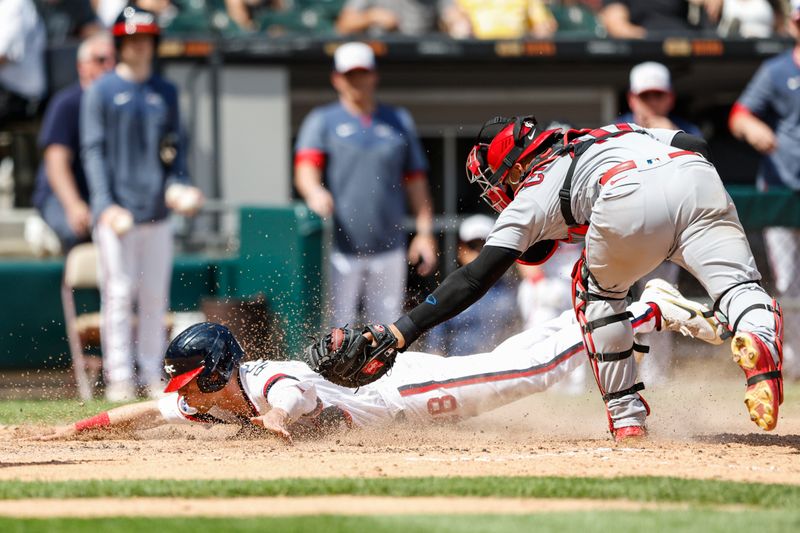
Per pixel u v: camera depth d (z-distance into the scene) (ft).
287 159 134.92
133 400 104.27
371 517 42.52
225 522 41.65
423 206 116.78
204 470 55.01
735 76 149.38
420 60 136.15
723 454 60.49
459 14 147.64
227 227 119.55
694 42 138.00
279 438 66.80
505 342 73.41
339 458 59.41
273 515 43.24
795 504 45.91
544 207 60.59
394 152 113.91
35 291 117.29
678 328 71.77
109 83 107.04
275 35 135.74
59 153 113.19
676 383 110.22
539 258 63.98
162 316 109.29
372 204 113.19
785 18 151.64
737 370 113.80
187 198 108.99
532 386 71.82
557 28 155.33
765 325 56.95
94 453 62.75
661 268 110.32
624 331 64.49
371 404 70.69
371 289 114.73
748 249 59.26
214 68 130.31
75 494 47.29
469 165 64.28
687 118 160.86
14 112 131.44
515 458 59.06
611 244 59.36
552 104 149.89
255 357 107.45
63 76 131.54
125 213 105.50
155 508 44.96
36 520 42.06
